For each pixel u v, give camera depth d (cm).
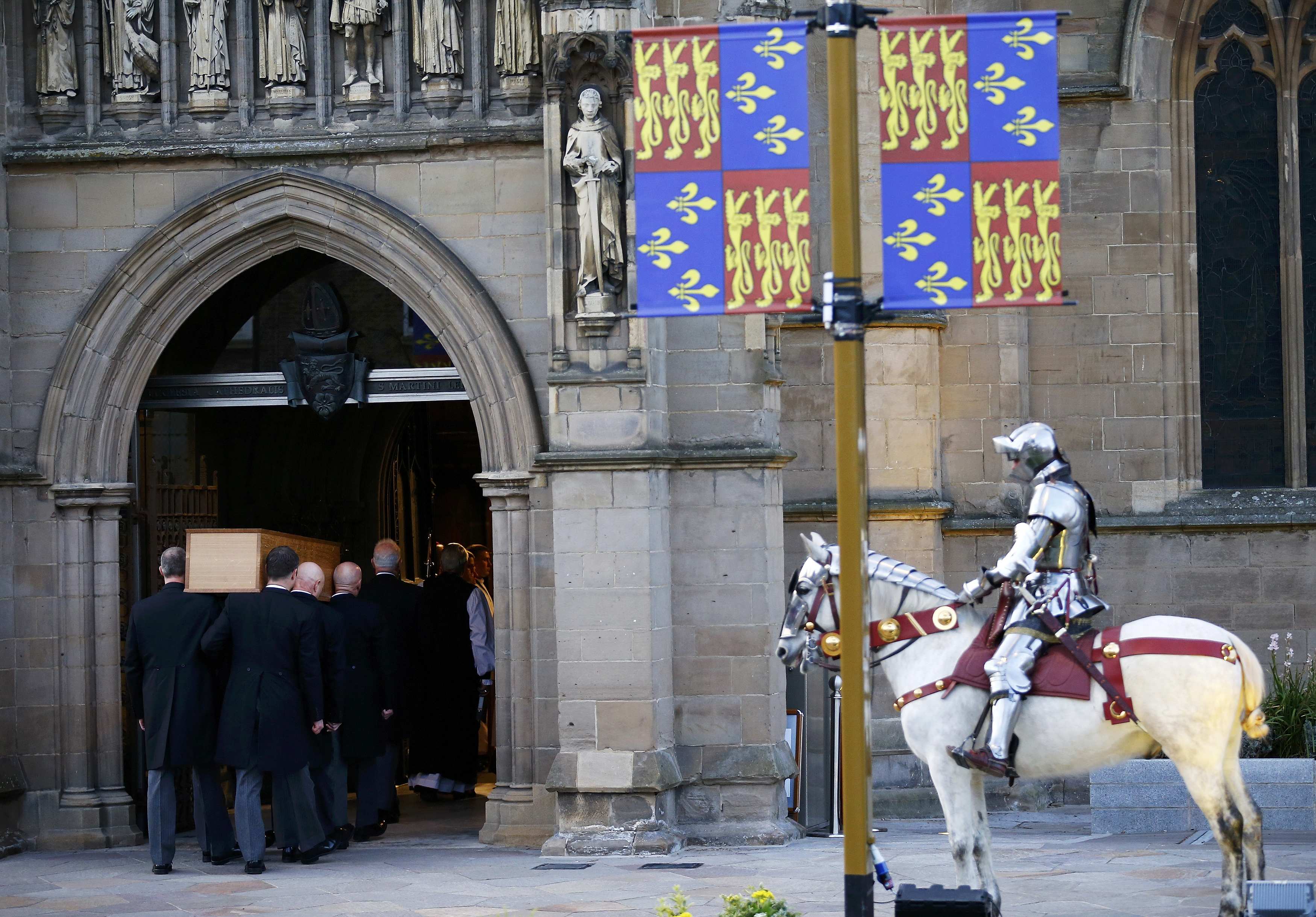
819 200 1772
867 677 809
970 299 845
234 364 1833
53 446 1647
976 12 1839
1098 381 1864
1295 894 835
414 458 2548
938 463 1811
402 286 1628
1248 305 1894
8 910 1290
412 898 1295
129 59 1656
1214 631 991
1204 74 1883
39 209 1656
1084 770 1017
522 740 1587
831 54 822
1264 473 1891
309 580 1496
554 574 1552
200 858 1552
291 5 1639
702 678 1565
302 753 1467
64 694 1641
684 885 1313
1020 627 1014
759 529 1566
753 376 1573
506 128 1596
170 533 1795
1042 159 845
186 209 1630
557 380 1520
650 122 859
